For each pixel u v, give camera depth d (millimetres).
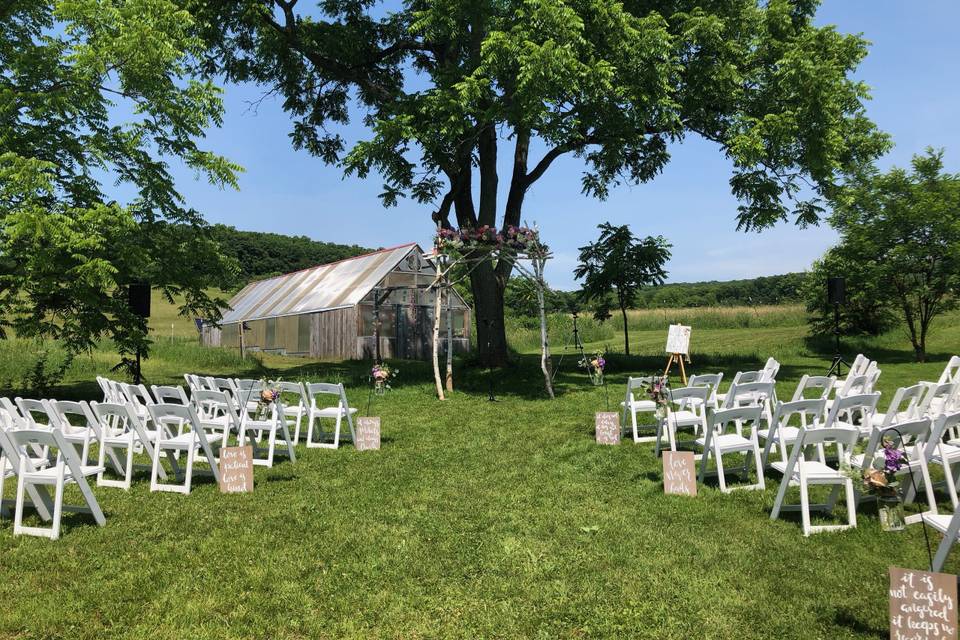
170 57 12148
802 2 16719
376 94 16984
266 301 29531
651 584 4062
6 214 11070
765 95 14953
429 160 14148
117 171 13000
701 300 58531
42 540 4969
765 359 19438
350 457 7891
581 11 13156
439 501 5930
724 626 3521
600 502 5805
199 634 3516
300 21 16828
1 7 12688
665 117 13562
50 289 11320
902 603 3174
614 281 19453
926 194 17719
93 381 16344
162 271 14172
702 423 7672
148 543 4895
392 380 15492
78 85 11773
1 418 6199
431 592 4020
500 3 12922
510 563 4434
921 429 4828
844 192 16141
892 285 18391
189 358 21859
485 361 17312
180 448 6508
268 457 7719
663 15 15359
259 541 4922
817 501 5727
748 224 15477
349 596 3957
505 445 8438
